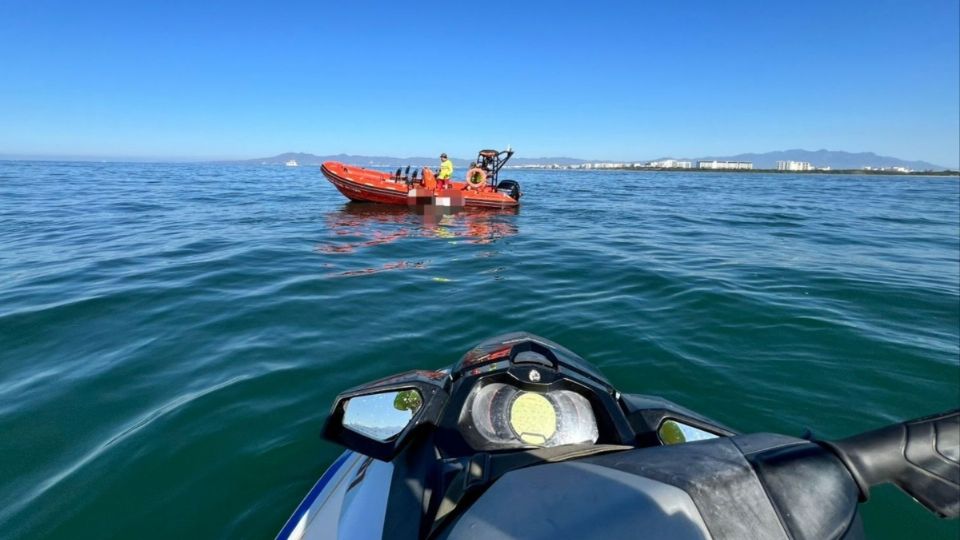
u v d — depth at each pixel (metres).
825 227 11.83
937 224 12.75
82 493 2.24
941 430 0.96
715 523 0.78
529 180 45.19
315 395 3.17
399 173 15.02
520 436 1.49
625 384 3.43
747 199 21.94
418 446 1.57
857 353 3.87
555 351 1.96
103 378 3.35
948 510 0.86
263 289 5.53
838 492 0.88
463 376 1.69
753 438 1.02
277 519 2.10
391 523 1.28
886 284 5.85
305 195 19.56
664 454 0.98
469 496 1.08
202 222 11.20
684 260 7.43
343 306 4.97
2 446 2.58
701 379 3.48
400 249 8.26
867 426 2.95
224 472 2.39
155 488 2.28
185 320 4.48
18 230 9.59
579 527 0.79
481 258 7.55
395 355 3.84
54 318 4.46
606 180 47.34
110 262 6.79
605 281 6.11
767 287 5.71
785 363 3.71
